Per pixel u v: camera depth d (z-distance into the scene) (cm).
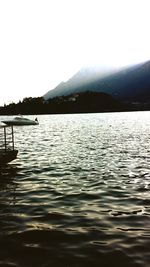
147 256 848
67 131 7306
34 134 6488
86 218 1184
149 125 9406
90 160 2747
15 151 2389
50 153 3266
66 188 1697
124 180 1892
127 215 1214
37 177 2006
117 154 3147
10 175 2075
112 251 883
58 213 1249
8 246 929
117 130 7325
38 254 871
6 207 1341
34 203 1402
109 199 1459
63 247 916
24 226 1099
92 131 7112
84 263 813
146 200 1434
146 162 2603
